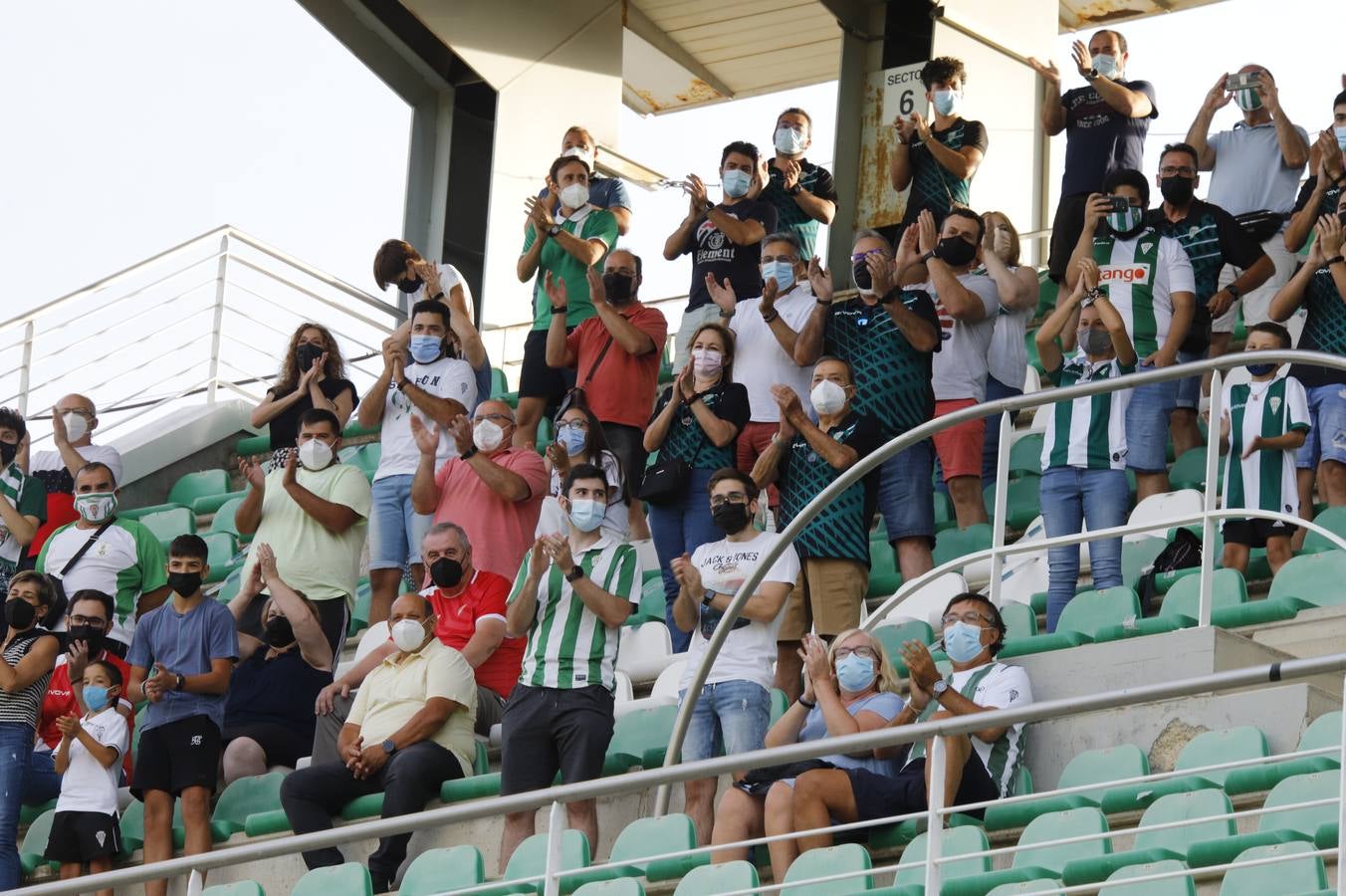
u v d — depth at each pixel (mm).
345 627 33125
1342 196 32938
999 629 24766
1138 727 24297
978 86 49094
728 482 27328
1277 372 30312
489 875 26672
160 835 29109
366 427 35938
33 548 37531
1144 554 31078
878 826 23359
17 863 30000
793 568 26953
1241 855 19656
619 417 34969
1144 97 38469
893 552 34562
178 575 29953
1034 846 19500
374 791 28266
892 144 49562
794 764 24078
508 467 32812
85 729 29922
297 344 37781
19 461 38625
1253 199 38125
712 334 31031
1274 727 23375
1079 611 28531
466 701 28484
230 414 48188
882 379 30438
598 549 27781
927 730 20016
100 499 34562
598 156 53562
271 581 31672
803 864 22438
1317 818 20844
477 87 52469
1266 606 26984
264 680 31359
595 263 37656
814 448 28422
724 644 26547
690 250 38750
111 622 31906
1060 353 32375
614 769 27656
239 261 49469
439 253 51344
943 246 33750
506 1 52500
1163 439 30969
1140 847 22016
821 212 39625
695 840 24078
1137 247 31891
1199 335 32500
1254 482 29938
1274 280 37500
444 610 30438
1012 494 35719
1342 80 34594
